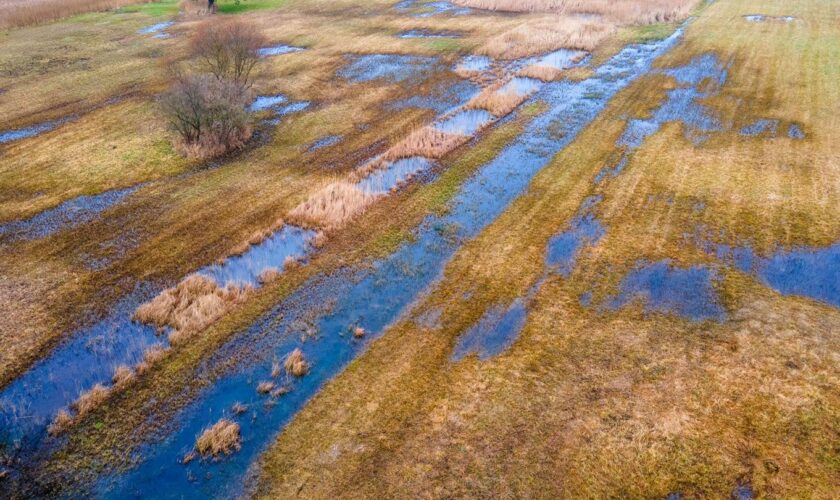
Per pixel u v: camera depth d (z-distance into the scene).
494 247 18.38
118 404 13.32
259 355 14.64
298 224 20.09
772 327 14.47
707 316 15.05
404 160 24.42
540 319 15.27
